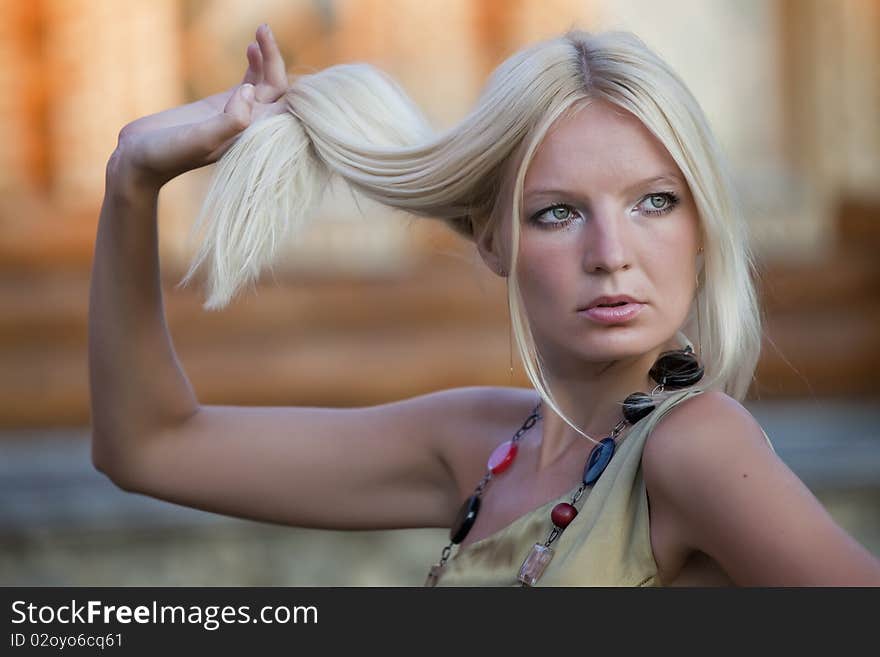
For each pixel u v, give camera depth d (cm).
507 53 2306
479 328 2225
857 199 2384
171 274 2147
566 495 479
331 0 2341
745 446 427
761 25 2470
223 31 2320
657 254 461
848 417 2055
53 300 2117
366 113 535
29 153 2222
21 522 1536
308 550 1546
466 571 489
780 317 2286
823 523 409
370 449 591
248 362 2117
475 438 570
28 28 2222
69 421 2067
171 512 1573
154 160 526
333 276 2203
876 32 2423
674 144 456
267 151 518
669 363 489
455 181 506
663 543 445
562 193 464
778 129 2472
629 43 475
